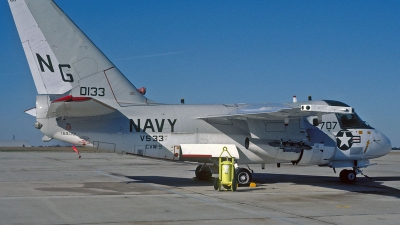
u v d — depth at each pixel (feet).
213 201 39.19
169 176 65.62
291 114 47.32
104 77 50.78
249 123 52.19
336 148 55.36
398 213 33.81
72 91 49.06
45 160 113.19
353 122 57.67
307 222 29.96
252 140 52.85
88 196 41.81
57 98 47.44
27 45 47.93
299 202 39.19
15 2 47.73
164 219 30.42
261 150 52.80
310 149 53.78
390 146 58.95
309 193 46.01
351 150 56.70
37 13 48.14
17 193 43.55
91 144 50.08
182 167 87.76
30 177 62.18
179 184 53.67
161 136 51.83
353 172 57.88
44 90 48.29
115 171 75.51
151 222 29.37
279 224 29.14
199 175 58.34
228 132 53.78
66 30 49.06
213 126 53.42
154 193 44.57
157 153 51.80
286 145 53.06
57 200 38.96
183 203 37.81
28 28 48.01
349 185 54.85
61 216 31.17
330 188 50.98
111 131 50.47
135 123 51.21
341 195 44.60
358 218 31.63
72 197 41.04
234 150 52.80
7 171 73.31
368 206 37.19
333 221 30.45
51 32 48.55
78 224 28.55
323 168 87.92
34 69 48.03
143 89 54.80
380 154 58.39
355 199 41.57
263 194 44.75
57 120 48.75
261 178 64.13
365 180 62.28
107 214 32.12
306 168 88.12
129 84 52.29
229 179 47.11
